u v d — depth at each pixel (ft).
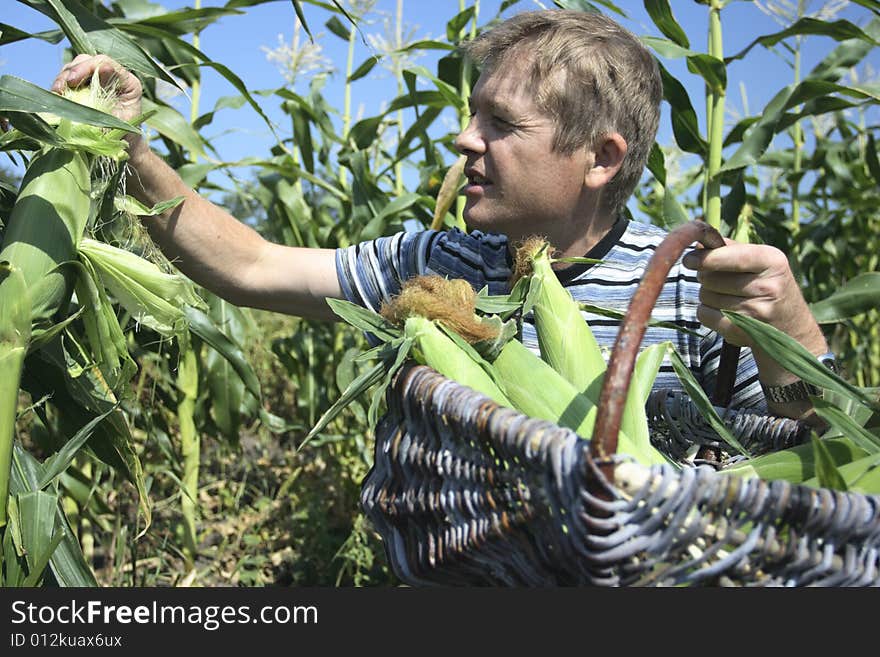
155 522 12.63
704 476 2.55
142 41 9.34
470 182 5.82
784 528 2.67
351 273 6.66
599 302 5.95
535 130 5.44
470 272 6.51
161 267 4.99
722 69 9.05
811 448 3.89
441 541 3.29
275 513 13.93
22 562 4.15
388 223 11.32
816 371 4.01
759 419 4.85
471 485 3.10
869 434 3.81
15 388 3.77
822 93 8.80
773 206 17.06
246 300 6.72
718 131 9.30
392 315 4.36
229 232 6.41
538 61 5.37
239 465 15.75
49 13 4.81
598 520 2.52
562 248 6.00
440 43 10.18
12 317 3.76
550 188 5.58
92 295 4.21
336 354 13.66
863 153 17.57
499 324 4.43
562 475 2.62
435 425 3.32
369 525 11.68
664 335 6.00
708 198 9.34
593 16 5.76
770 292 4.41
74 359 4.81
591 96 5.41
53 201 4.01
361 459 13.29
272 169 11.49
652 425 5.40
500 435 2.84
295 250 6.77
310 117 12.46
